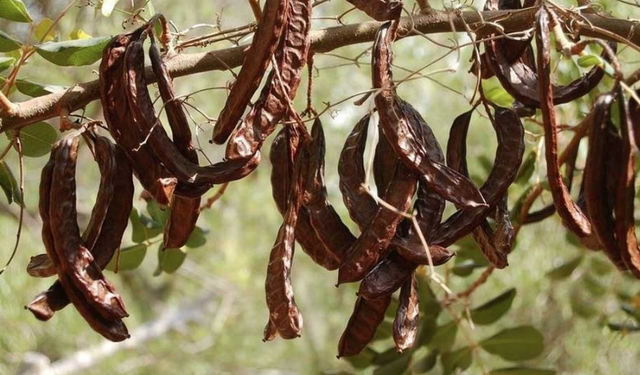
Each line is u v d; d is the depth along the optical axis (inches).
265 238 192.5
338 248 68.1
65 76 131.8
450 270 87.5
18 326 164.7
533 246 137.4
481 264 87.0
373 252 66.1
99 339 195.3
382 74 66.3
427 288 84.6
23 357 167.9
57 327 182.9
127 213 66.8
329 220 68.3
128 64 66.4
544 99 64.1
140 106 66.2
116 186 66.5
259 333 219.6
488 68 72.1
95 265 65.7
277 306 67.1
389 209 66.0
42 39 72.1
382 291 66.0
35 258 67.6
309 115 70.2
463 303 82.5
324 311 211.6
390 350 85.7
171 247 69.7
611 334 106.3
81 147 170.9
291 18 66.6
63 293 66.3
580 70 85.3
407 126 66.4
